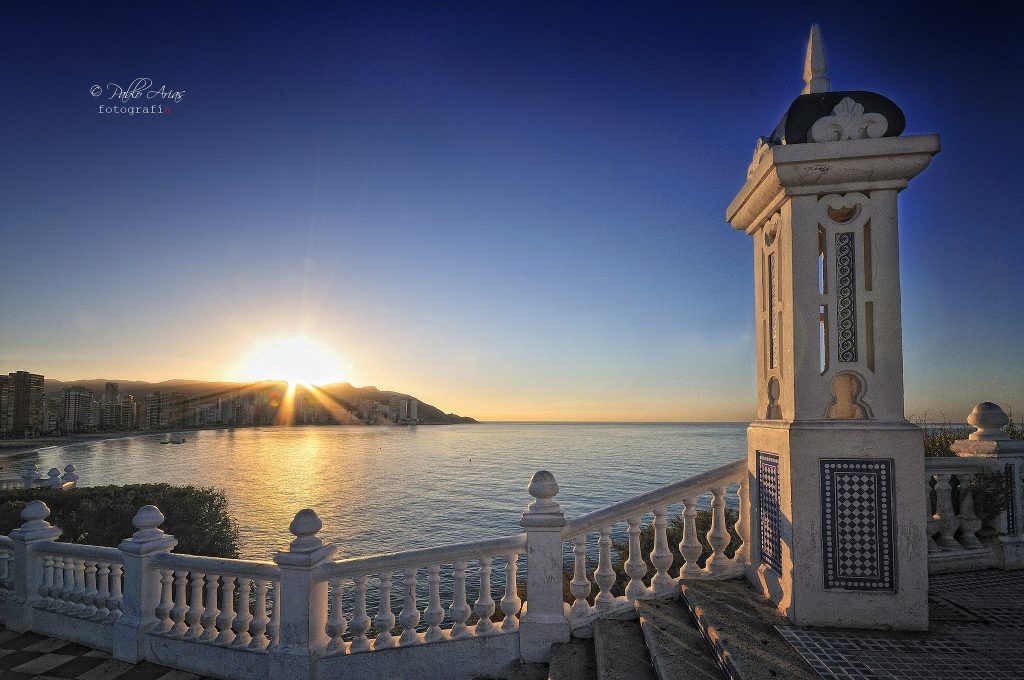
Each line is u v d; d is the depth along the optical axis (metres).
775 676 3.22
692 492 5.20
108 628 5.88
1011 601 4.43
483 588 5.06
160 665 5.55
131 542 5.80
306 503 78.62
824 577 3.96
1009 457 5.48
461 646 4.94
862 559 3.92
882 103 4.08
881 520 3.92
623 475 118.62
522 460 166.75
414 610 5.06
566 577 17.97
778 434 4.29
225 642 5.33
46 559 6.52
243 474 113.44
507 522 66.31
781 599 4.20
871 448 3.93
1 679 5.29
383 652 4.95
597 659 4.20
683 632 4.26
